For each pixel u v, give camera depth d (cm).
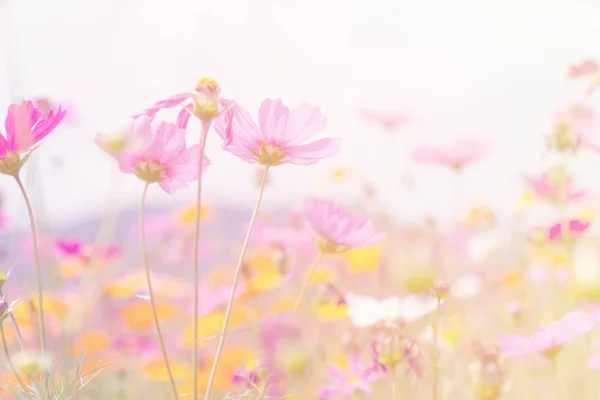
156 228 228
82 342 169
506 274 190
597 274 145
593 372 159
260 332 151
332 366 156
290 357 149
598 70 160
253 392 140
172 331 184
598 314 147
